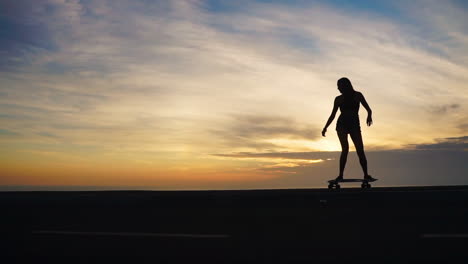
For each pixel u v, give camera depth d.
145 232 5.61
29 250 4.76
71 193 9.29
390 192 7.29
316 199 7.48
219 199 7.82
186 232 5.58
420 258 4.04
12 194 9.44
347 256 4.19
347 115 9.15
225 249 4.60
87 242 5.06
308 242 4.83
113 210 7.59
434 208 6.78
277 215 6.66
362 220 6.05
